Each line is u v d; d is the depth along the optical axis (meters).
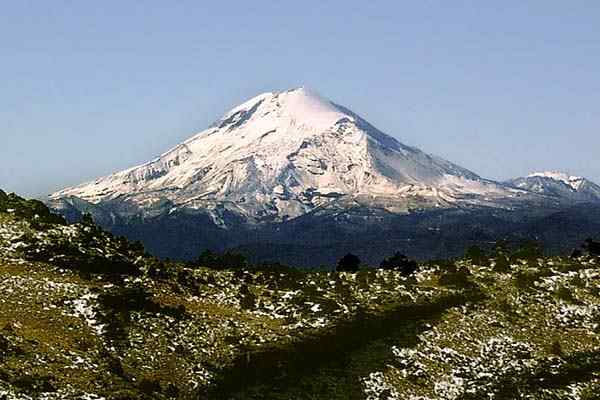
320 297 95.12
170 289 89.88
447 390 79.19
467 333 91.56
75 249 90.50
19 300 76.12
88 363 68.06
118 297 81.75
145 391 66.88
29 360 65.12
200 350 77.50
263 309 90.81
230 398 70.50
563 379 85.19
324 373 77.88
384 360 82.19
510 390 81.00
